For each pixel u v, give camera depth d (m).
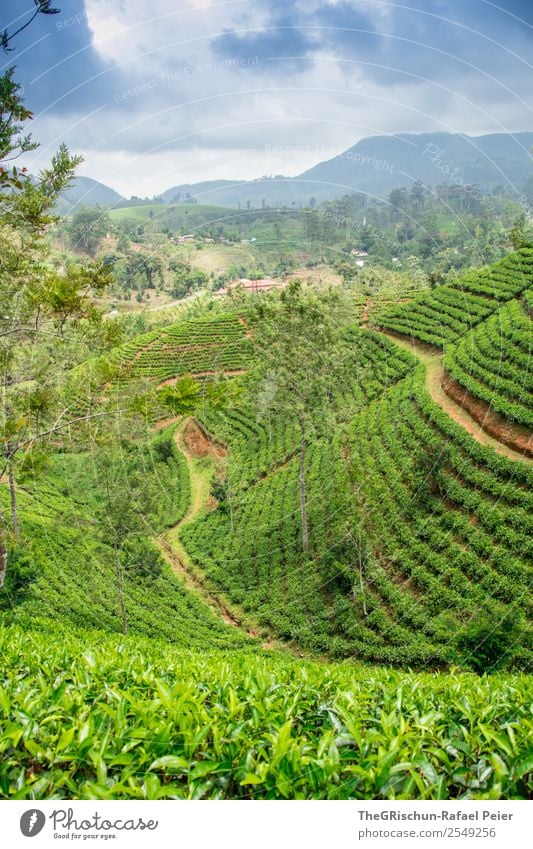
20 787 5.77
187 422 51.97
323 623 26.97
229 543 35.72
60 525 30.66
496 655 21.05
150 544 32.88
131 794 5.68
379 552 28.83
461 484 29.34
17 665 10.02
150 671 9.33
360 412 40.69
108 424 23.91
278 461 41.44
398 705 7.39
